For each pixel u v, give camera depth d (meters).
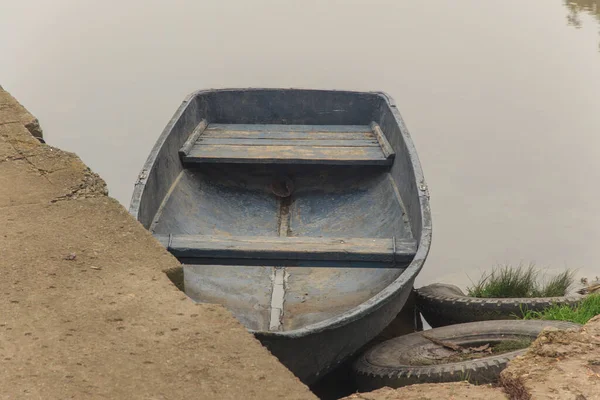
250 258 5.92
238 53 18.03
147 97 15.11
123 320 2.81
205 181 8.25
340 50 18.45
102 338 2.69
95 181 4.12
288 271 7.08
